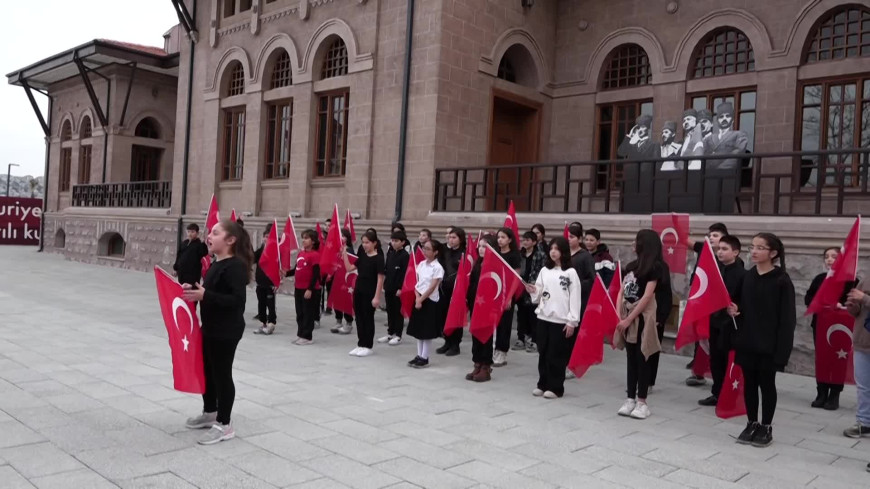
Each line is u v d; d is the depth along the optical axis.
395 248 10.62
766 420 5.93
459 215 12.98
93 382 7.26
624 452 5.60
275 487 4.50
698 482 4.93
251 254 5.58
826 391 7.46
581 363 7.23
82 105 27.97
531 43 15.15
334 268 10.77
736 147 10.88
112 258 23.89
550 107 15.71
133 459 4.94
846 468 5.40
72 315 12.18
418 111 13.64
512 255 8.44
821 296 6.36
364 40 14.89
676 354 10.55
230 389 5.45
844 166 9.09
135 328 11.02
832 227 8.94
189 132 20.28
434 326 8.81
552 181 12.14
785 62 12.31
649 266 6.61
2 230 34.97
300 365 8.67
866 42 11.59
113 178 25.69
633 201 11.58
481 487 4.66
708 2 13.35
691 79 13.60
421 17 13.67
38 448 5.11
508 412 6.76
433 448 5.49
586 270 8.46
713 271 6.60
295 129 16.61
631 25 14.49
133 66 24.66
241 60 18.41
